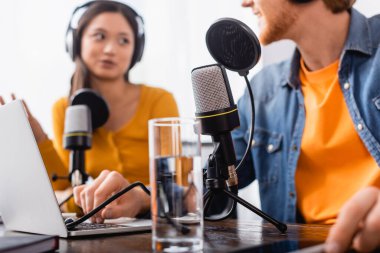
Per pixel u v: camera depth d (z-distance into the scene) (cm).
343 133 139
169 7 290
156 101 228
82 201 110
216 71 86
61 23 280
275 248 69
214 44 93
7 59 276
